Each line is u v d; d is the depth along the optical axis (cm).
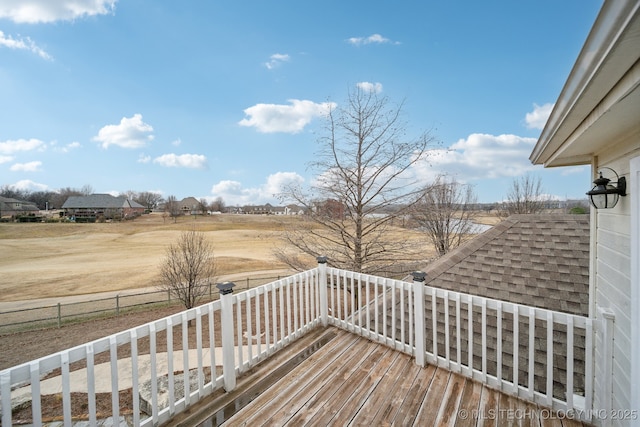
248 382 279
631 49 103
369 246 859
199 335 254
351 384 273
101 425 457
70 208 5528
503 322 329
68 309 1278
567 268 398
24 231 3762
